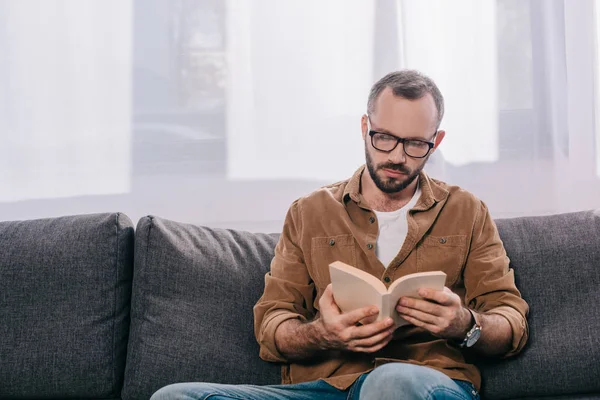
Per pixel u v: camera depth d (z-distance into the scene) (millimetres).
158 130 2949
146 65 2943
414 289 1963
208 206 2957
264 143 2953
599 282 2393
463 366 2199
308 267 2324
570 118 2904
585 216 2514
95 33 2922
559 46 2906
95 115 2934
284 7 2930
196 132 2955
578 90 2898
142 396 2344
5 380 2383
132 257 2539
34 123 2920
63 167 2930
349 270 1958
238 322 2406
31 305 2430
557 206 2930
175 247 2445
